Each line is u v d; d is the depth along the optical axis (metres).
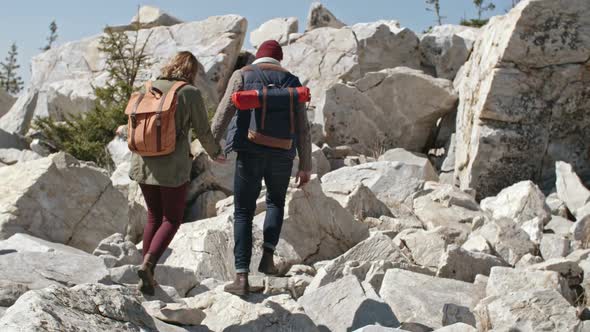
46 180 6.80
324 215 7.24
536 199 9.04
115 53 16.47
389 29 16.31
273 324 4.39
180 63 4.75
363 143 13.37
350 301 4.87
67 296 3.54
